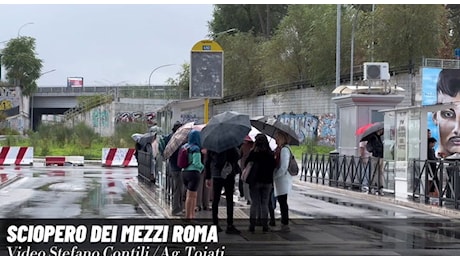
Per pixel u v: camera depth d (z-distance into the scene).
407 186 20.55
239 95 69.62
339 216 16.52
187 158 14.00
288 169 13.92
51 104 94.62
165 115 26.14
